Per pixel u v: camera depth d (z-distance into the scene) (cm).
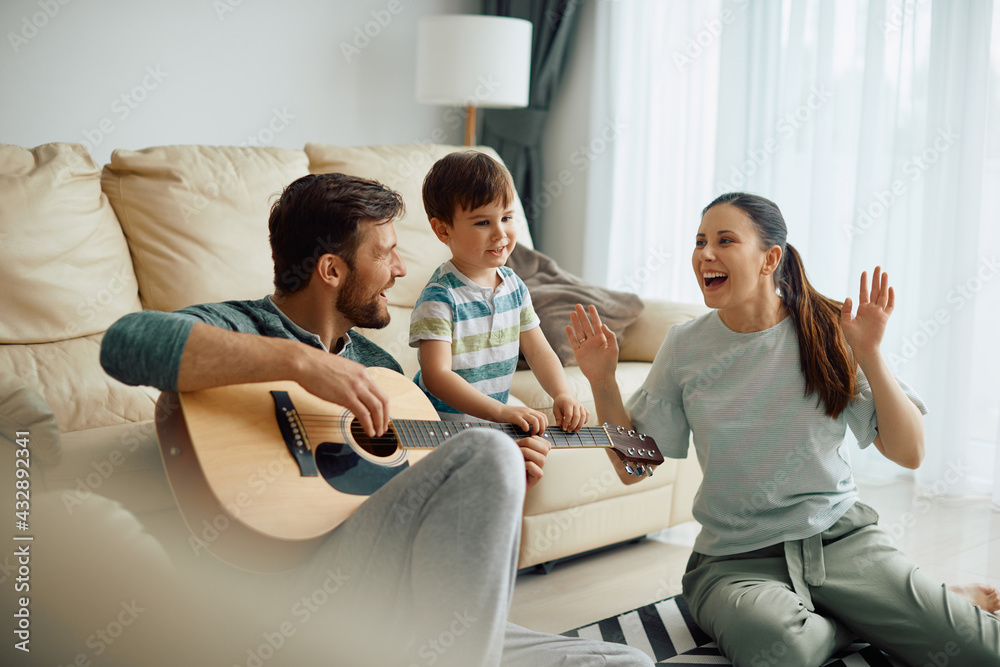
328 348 134
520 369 223
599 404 164
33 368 168
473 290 162
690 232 332
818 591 150
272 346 109
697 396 159
